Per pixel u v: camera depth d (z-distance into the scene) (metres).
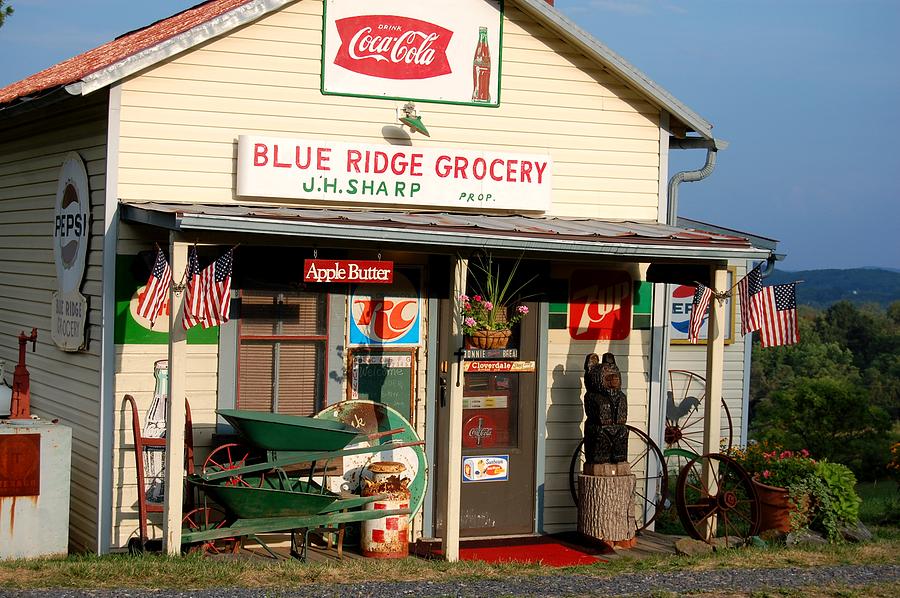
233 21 10.74
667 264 11.99
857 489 19.17
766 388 37.28
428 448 11.75
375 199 11.32
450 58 11.75
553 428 12.38
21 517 10.15
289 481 10.46
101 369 10.48
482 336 10.58
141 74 10.56
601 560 11.18
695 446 18.64
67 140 11.75
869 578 9.86
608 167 12.43
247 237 9.81
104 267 10.43
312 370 11.30
